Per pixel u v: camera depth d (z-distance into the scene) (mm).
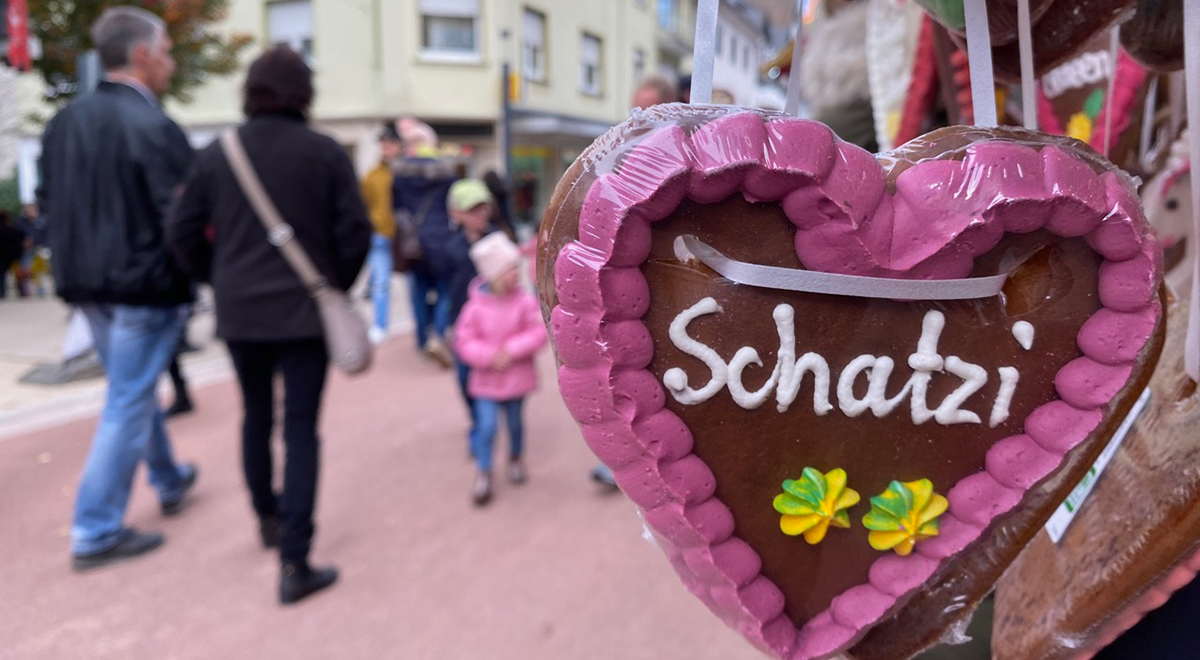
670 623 2203
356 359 2328
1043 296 601
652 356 564
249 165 2203
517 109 14266
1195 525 583
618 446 569
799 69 716
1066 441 616
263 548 2750
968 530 637
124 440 2654
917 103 1314
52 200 2582
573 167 544
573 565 2551
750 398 585
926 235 547
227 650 2168
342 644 2176
